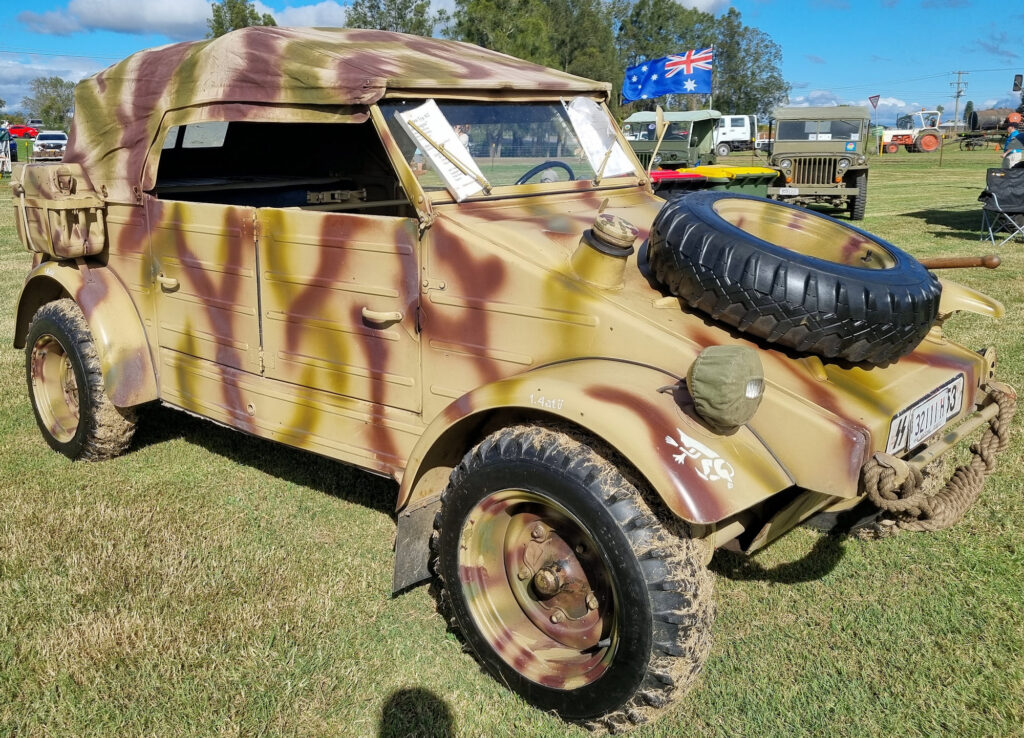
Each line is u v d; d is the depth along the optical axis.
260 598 3.26
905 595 3.37
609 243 2.75
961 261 3.30
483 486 2.70
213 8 38.44
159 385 4.17
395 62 3.40
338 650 2.99
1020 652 3.00
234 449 4.80
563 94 3.87
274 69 3.37
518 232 3.00
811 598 3.38
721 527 2.73
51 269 4.37
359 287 3.20
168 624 3.07
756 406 2.41
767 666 2.96
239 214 3.51
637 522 2.41
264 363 3.60
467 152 3.31
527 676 2.72
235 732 2.57
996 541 3.75
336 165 4.90
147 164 3.92
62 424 4.71
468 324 2.96
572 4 61.84
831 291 2.58
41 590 3.29
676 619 2.38
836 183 15.97
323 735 2.59
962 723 2.66
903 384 2.86
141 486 4.27
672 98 57.28
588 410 2.47
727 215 3.18
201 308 3.80
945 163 34.34
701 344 2.66
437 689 2.82
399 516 2.98
